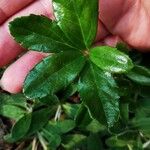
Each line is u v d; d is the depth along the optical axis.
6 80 0.26
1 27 0.25
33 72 0.20
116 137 0.26
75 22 0.20
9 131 0.29
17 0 0.25
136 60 0.28
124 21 0.27
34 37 0.20
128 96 0.25
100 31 0.27
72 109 0.27
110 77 0.20
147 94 0.25
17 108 0.27
